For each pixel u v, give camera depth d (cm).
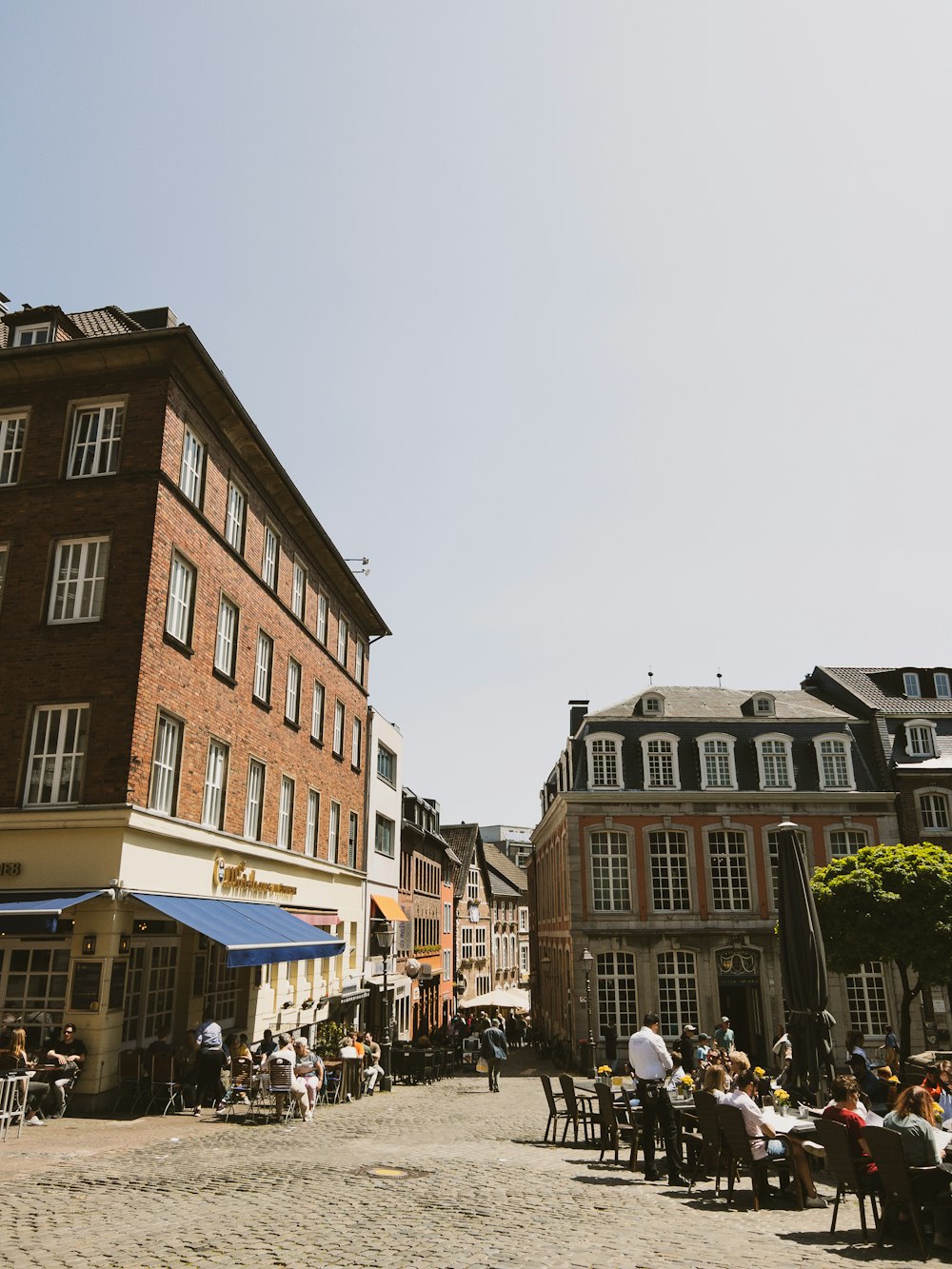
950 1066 1258
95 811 1578
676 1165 1065
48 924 1417
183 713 1853
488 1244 707
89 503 1770
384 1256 664
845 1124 868
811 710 4291
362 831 3569
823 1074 1383
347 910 3262
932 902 2791
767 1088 1370
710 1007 3619
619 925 3703
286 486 2477
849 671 4659
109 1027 1512
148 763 1680
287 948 1784
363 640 3684
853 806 3928
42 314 1966
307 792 2809
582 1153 1284
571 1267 640
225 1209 813
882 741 4069
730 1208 924
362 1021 3594
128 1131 1305
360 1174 1030
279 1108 1512
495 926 8056
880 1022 3644
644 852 3806
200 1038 1638
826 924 2878
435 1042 4119
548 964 4706
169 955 1855
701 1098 1030
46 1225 731
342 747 3288
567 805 3859
